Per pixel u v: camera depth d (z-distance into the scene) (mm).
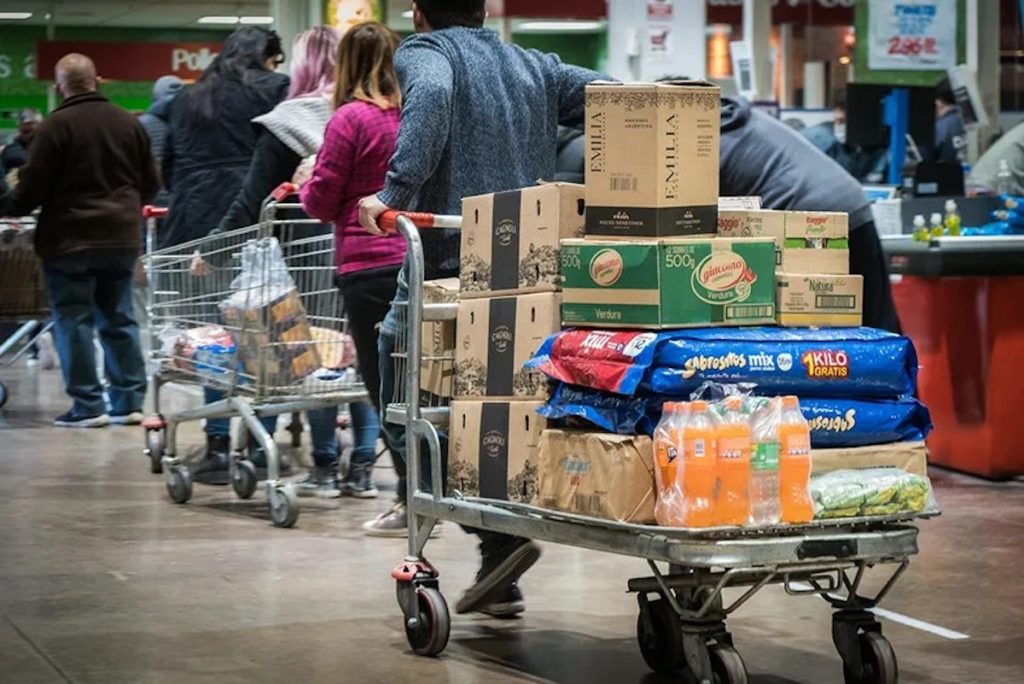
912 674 4781
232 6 26109
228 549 6672
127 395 10852
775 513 4074
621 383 4117
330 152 6484
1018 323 8539
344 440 9078
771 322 4348
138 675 4711
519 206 4633
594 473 4230
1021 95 13383
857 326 4477
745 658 4965
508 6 12703
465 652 4996
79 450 9633
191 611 5551
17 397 12562
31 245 11312
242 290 7359
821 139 11898
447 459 5098
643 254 4191
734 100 7168
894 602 5766
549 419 4488
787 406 4109
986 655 5012
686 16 12688
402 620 5422
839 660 4934
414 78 5043
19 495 8031
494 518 4629
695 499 3979
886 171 11758
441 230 5270
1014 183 10766
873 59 13234
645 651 4789
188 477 7805
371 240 6379
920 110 11742
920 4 13211
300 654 4961
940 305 8875
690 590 4316
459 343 4902
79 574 6176
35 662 4859
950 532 7152
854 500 4184
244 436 7836
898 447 4359
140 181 10602
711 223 4363
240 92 8719
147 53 23375
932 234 8836
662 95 4227
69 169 10281
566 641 5156
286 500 7125
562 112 5461
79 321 10602
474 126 5180
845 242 4602
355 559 6465
